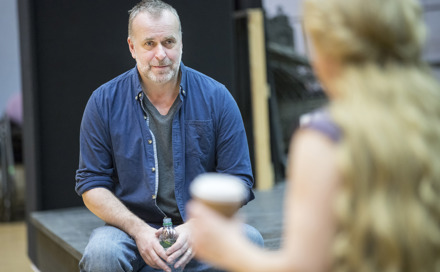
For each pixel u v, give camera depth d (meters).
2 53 7.00
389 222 0.98
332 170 1.02
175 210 2.42
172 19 2.33
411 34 1.06
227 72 4.52
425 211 1.00
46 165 4.54
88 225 3.88
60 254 3.51
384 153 0.99
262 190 5.65
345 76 1.07
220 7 4.51
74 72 4.54
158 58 2.29
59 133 4.56
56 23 4.50
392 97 1.03
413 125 1.01
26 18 4.46
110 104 2.43
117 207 2.33
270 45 6.20
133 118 2.42
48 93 4.52
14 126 6.93
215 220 1.07
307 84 6.40
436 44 7.68
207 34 4.48
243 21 5.82
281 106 6.30
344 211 1.00
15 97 7.00
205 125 2.42
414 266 1.00
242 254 1.06
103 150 2.43
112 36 4.57
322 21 1.08
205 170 2.46
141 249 2.23
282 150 6.22
